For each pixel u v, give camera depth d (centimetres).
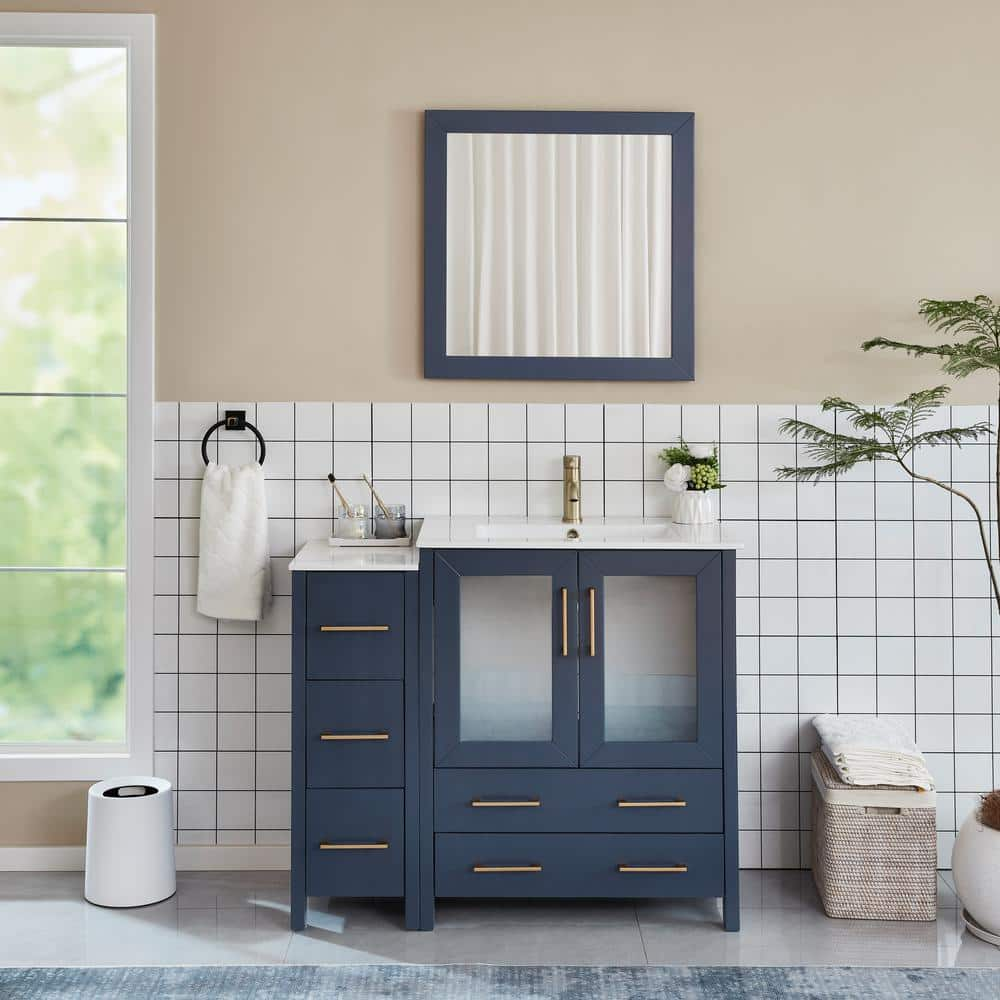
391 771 263
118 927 267
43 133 308
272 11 300
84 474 313
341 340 304
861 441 287
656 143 302
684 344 303
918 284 305
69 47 306
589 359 304
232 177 302
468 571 262
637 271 303
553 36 302
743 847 309
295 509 306
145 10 299
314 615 262
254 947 256
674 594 264
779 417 307
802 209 305
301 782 263
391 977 240
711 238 305
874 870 274
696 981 238
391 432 306
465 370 303
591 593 262
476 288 303
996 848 257
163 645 305
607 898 287
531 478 307
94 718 314
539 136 302
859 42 303
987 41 303
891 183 304
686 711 265
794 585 308
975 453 307
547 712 264
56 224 310
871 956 253
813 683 308
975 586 308
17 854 303
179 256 302
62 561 313
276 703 306
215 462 305
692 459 297
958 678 308
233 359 304
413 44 301
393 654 262
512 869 264
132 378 303
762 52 303
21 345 311
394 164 302
